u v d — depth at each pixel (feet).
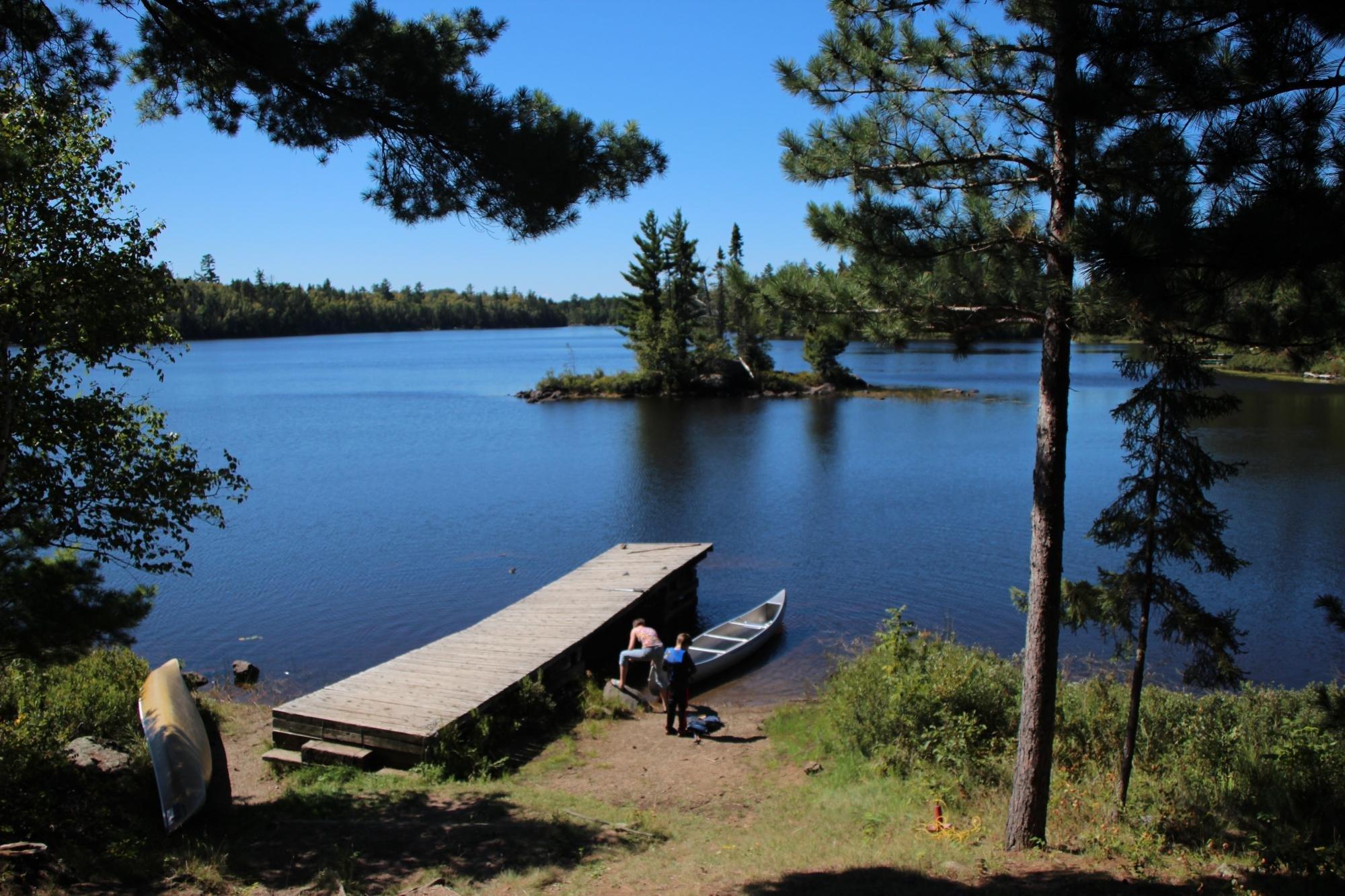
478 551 79.25
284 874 22.89
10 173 20.53
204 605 64.59
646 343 219.82
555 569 73.46
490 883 23.12
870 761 35.78
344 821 27.81
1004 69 24.66
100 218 24.52
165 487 25.86
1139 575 28.27
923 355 375.86
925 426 156.25
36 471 24.47
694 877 23.57
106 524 26.12
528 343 543.39
